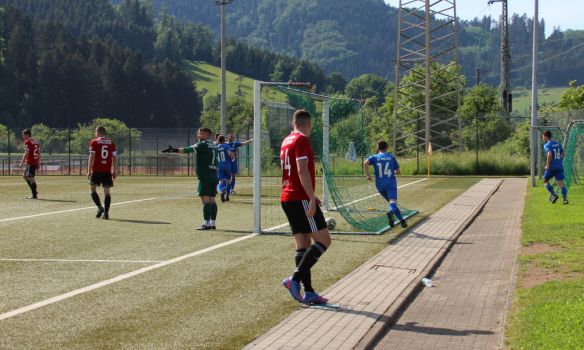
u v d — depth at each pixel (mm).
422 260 9828
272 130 15039
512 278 8328
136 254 10312
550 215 14531
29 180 20844
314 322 6430
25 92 92750
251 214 16531
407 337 6203
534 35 25828
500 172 38688
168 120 104812
